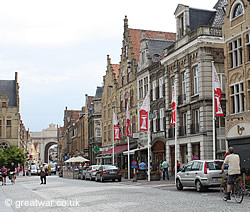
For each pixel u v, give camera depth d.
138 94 48.75
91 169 40.81
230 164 15.25
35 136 149.00
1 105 83.00
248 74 27.02
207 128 32.72
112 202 16.23
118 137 43.31
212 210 12.80
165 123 41.03
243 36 27.61
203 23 36.91
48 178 52.66
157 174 33.97
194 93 34.84
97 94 74.31
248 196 17.05
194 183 20.52
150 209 13.50
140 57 48.31
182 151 36.56
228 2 29.30
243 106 27.72
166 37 53.34
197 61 34.09
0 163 75.25
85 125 81.75
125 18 54.09
